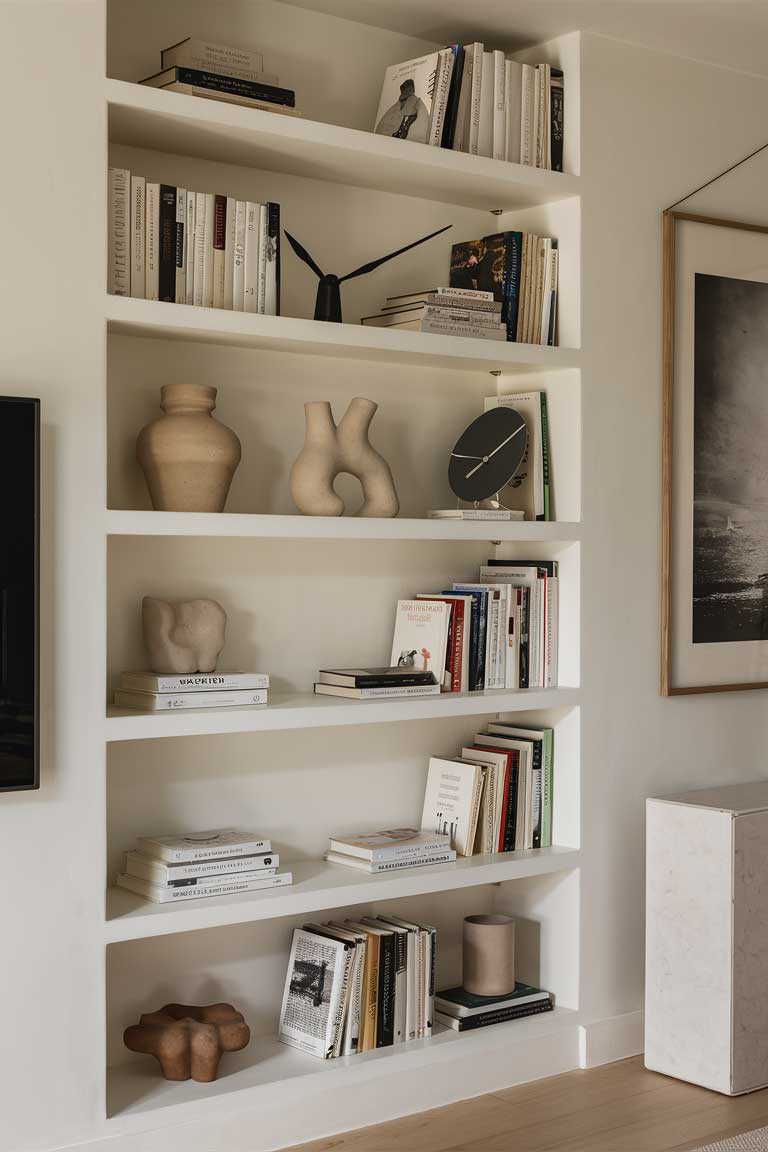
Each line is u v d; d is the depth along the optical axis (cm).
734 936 316
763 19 326
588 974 339
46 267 251
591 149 338
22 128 248
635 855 349
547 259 339
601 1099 314
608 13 322
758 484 374
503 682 337
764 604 377
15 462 244
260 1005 315
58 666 254
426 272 344
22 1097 250
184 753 304
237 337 286
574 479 339
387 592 341
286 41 316
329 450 302
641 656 351
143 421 295
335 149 294
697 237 359
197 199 278
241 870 287
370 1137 290
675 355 356
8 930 249
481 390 358
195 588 305
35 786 246
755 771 380
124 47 291
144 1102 269
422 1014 316
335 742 329
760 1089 322
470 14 323
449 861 321
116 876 292
